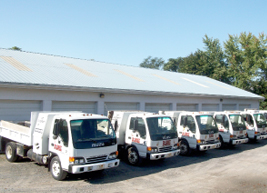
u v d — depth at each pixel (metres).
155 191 7.74
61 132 8.33
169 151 10.77
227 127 15.20
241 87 42.75
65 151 8.02
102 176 9.28
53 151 8.55
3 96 12.41
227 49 46.84
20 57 17.73
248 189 8.03
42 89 13.66
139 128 10.80
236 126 15.22
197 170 10.44
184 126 12.92
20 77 13.24
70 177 8.99
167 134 10.83
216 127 13.55
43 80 13.81
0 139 11.77
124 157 11.97
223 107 26.41
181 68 58.72
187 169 10.59
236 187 8.23
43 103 13.78
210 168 10.80
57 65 18.31
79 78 16.36
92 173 9.64
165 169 10.55
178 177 9.37
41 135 8.87
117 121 11.55
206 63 50.25
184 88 22.31
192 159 12.59
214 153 14.30
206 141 12.94
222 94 24.50
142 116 10.77
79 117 8.41
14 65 15.22
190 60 53.66
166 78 25.19
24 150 9.99
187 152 13.21
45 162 9.01
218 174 9.84
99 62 24.53
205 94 22.38
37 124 9.31
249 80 42.28
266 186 8.36
